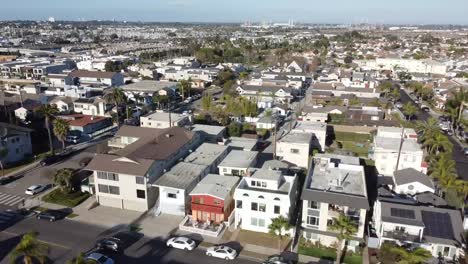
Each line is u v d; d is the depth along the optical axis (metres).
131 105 110.62
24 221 50.88
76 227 49.66
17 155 73.06
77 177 62.69
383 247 39.75
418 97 138.75
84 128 89.06
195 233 48.59
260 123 95.81
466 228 45.41
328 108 106.69
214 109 107.12
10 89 126.31
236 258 43.31
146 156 56.62
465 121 92.06
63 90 122.00
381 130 79.31
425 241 41.19
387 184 58.22
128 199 54.34
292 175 56.53
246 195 48.09
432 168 61.81
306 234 45.84
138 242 46.38
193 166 58.59
